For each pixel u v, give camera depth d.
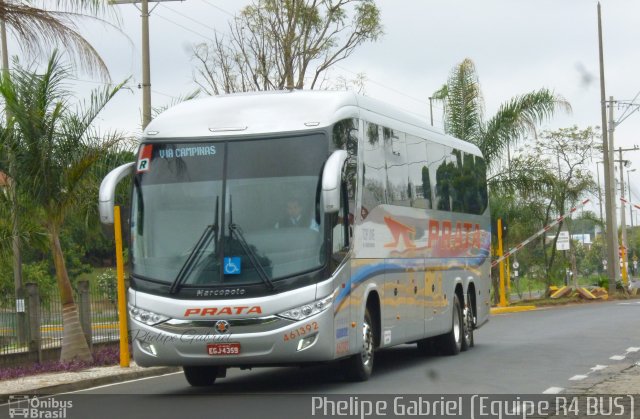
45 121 20.89
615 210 56.84
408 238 18.80
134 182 15.74
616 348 21.88
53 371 19.97
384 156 17.69
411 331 18.80
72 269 50.31
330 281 14.93
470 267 23.36
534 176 40.78
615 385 15.08
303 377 17.78
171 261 15.20
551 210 48.06
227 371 19.95
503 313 38.00
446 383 15.95
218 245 15.06
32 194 20.94
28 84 20.84
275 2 33.53
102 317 23.58
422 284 19.58
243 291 14.87
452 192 22.19
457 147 23.03
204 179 15.41
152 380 18.67
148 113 27.92
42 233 21.94
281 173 15.21
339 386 15.97
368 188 16.67
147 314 15.17
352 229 15.77
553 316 34.34
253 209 15.12
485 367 18.45
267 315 14.77
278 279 14.84
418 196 19.61
